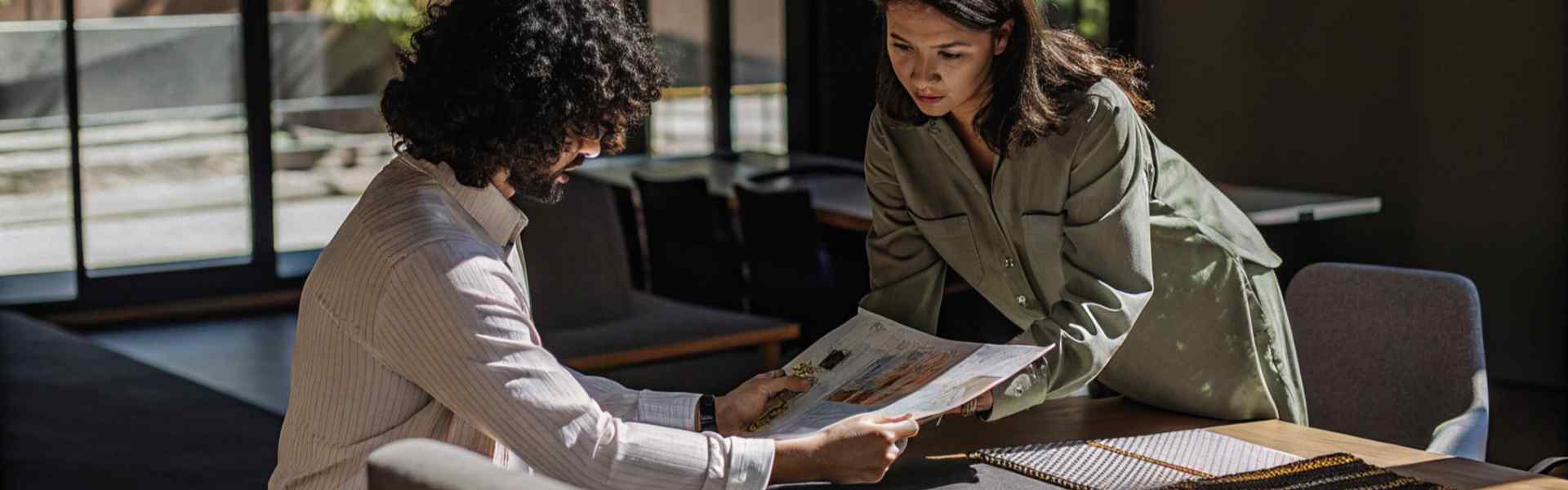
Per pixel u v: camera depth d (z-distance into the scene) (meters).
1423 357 2.66
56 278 7.49
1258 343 2.24
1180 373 2.22
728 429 1.87
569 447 1.51
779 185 6.56
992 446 2.09
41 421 4.05
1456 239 6.05
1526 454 5.00
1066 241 1.98
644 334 4.45
